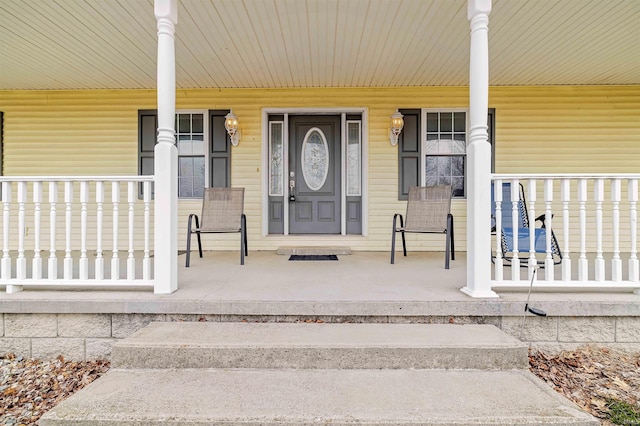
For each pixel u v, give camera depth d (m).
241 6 3.30
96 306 2.66
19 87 5.32
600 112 5.36
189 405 1.79
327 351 2.18
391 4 3.30
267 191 5.63
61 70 4.74
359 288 3.04
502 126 5.40
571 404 1.81
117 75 4.91
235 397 1.87
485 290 2.73
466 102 5.43
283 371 2.15
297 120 5.70
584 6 3.30
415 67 4.73
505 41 3.97
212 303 2.64
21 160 5.45
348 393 1.91
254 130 5.49
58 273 3.83
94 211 5.50
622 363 2.57
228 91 5.48
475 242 2.75
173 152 2.88
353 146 5.70
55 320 2.71
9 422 2.04
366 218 5.50
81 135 5.46
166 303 2.65
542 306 2.62
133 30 3.72
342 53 4.31
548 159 5.38
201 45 4.07
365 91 5.47
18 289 2.90
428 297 2.74
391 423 1.66
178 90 5.48
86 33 3.78
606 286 2.75
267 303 2.64
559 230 5.36
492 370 2.17
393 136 5.40
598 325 2.68
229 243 5.56
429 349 2.18
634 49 4.18
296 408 1.76
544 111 5.38
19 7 3.29
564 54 4.30
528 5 3.28
